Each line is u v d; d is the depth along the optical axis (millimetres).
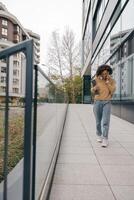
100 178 4648
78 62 55000
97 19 26297
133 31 11719
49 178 4312
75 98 54688
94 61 27984
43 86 3723
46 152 4199
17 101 2613
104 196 3898
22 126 2729
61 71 54938
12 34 90438
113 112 16891
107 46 18812
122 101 14133
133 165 5434
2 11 86500
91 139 8344
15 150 3014
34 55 2541
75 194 3965
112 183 4418
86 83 45812
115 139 8312
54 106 5961
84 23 45781
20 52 2461
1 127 2617
